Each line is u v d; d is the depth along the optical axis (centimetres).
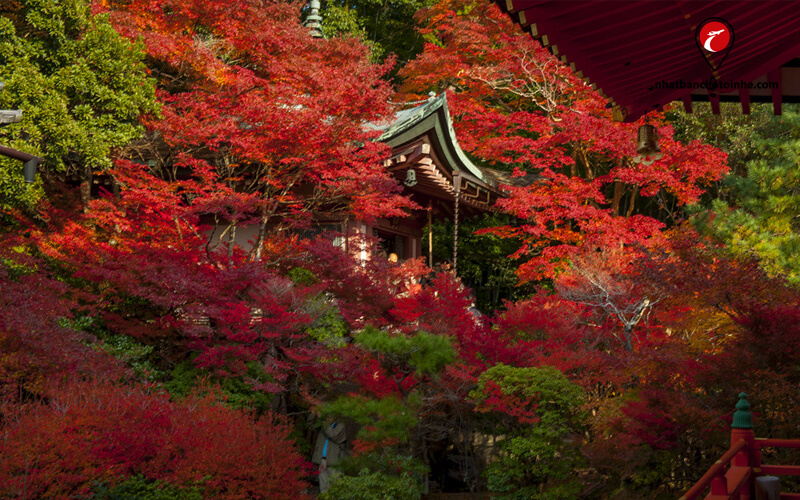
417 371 1120
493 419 1157
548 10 393
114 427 840
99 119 1316
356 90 1336
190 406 987
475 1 2333
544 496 970
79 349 939
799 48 461
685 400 888
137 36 1473
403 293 1502
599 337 1188
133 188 1333
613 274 1191
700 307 992
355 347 1173
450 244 2417
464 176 1758
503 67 2122
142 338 1258
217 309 1145
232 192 1356
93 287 1320
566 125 1759
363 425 1116
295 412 1364
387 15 3066
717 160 1692
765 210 1495
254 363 1198
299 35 1766
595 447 956
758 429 884
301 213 1476
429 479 1346
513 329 1214
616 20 411
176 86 1920
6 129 1220
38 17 1273
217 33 1834
